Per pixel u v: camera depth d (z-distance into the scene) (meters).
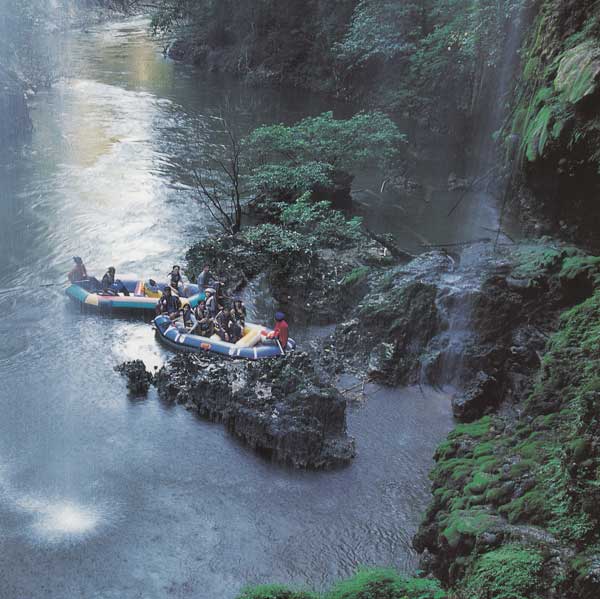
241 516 12.63
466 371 16.62
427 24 41.22
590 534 9.06
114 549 11.77
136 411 15.74
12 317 20.09
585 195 21.34
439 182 32.88
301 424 14.06
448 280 18.20
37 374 17.12
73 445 14.50
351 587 9.48
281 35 59.00
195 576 11.28
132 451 14.35
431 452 14.45
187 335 18.50
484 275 17.98
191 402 15.95
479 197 30.23
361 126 29.41
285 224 24.64
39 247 24.95
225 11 64.31
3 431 14.83
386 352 17.23
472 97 36.03
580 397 11.85
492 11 30.86
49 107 44.69
